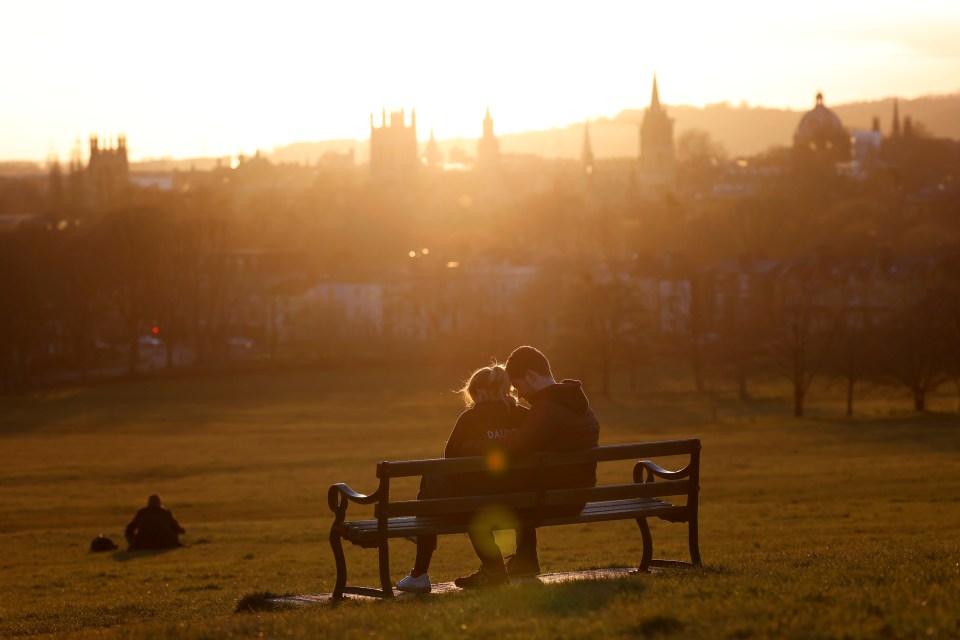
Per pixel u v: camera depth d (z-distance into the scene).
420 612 13.85
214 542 43.47
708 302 195.50
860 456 79.06
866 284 183.25
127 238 182.62
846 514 45.34
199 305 191.50
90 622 21.17
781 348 122.50
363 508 59.31
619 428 112.81
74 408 142.00
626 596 13.93
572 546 37.22
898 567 16.22
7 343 158.25
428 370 180.50
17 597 28.39
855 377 118.69
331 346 195.75
